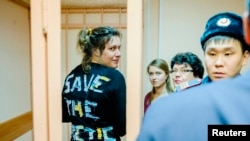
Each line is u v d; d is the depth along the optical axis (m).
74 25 1.22
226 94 0.32
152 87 1.18
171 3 1.53
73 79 0.84
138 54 0.76
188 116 0.32
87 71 0.82
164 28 1.54
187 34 1.53
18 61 2.30
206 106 0.32
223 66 0.68
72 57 0.88
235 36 0.66
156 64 1.17
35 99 0.83
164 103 0.35
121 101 0.80
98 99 0.80
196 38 1.53
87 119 0.83
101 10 1.30
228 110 0.31
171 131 0.33
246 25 0.34
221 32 0.67
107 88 0.80
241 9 1.40
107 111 0.81
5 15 2.06
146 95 1.16
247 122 0.30
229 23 0.66
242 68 0.71
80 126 0.84
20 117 2.31
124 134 0.81
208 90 0.33
